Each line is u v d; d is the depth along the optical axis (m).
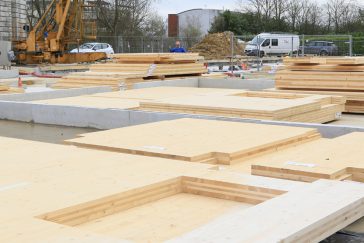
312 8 58.56
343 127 9.18
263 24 56.97
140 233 4.55
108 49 38.94
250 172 6.53
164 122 9.52
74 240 3.91
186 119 9.86
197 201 5.39
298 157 6.57
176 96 13.37
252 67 32.44
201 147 7.30
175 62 18.84
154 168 6.03
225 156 6.96
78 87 17.00
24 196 5.02
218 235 3.89
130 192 5.17
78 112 12.04
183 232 4.57
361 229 5.52
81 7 34.53
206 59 37.22
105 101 12.95
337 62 13.66
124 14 52.88
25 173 5.89
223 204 5.28
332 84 13.59
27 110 12.86
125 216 4.96
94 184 5.38
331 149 7.02
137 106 12.01
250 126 9.01
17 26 40.38
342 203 4.62
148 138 8.01
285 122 9.67
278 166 6.11
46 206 4.71
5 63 32.00
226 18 57.50
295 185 5.25
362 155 6.63
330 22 57.75
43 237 3.99
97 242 3.87
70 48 41.88
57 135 11.27
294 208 4.48
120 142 7.73
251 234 3.89
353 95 13.29
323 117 11.83
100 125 11.77
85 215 4.82
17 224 4.27
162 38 43.78
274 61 36.31
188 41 45.25
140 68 17.61
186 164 6.23
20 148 7.31
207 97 12.42
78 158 6.62
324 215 4.30
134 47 42.31
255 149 7.34
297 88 14.13
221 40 41.78
